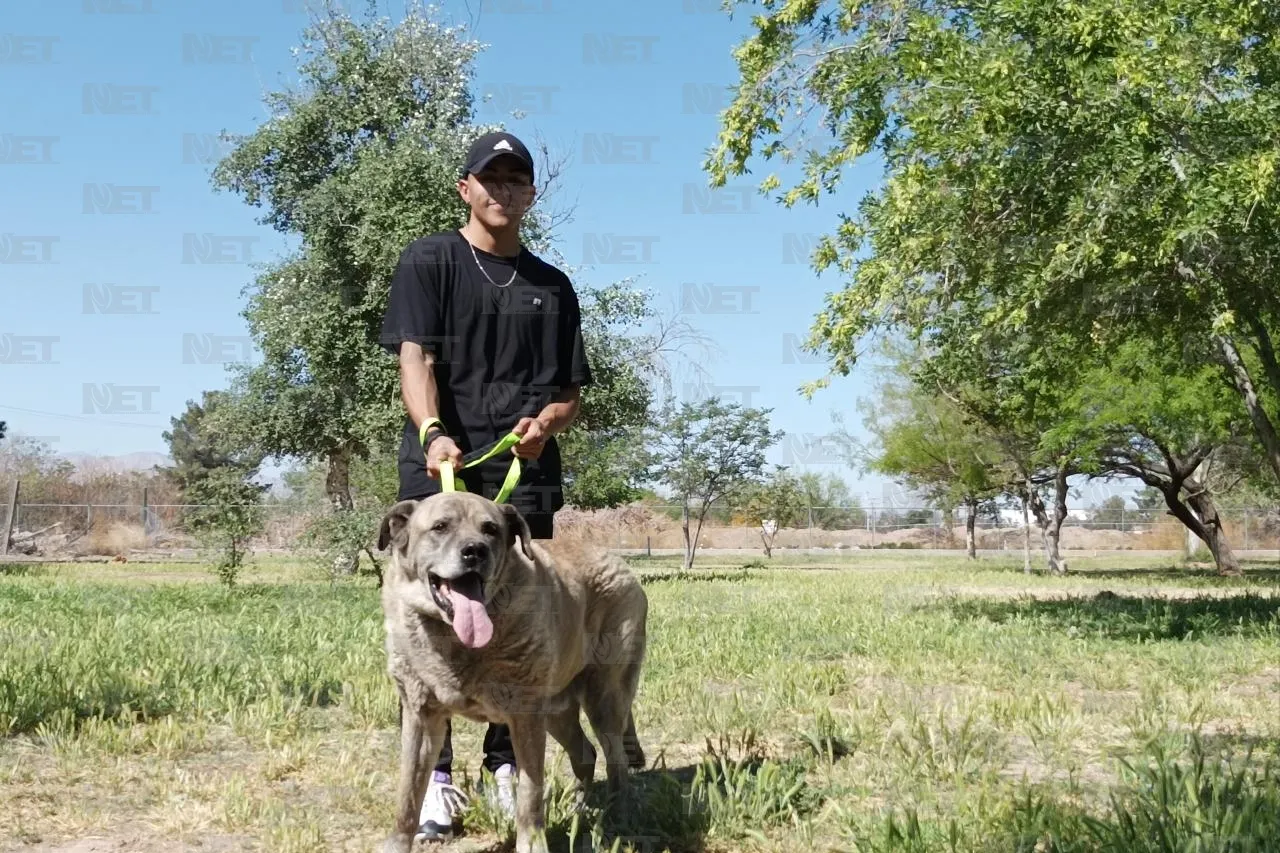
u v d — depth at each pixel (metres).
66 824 4.61
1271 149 9.37
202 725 6.26
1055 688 8.30
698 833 4.55
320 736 6.28
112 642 8.86
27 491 36.38
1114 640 11.17
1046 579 25.67
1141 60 9.51
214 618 11.52
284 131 20.88
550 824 4.54
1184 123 9.82
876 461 35.38
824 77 12.20
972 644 10.47
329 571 17.48
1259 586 23.14
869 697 7.76
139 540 35.16
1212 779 4.61
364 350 20.14
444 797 4.66
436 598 3.78
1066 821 4.29
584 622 4.64
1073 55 9.91
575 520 28.17
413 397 4.48
